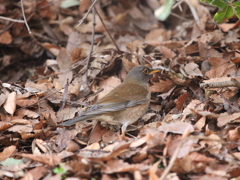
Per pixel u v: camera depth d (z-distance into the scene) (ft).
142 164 24.71
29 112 34.09
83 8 52.01
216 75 35.73
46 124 33.60
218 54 39.40
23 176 25.18
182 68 37.50
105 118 31.78
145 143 27.30
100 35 47.83
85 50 46.16
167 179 23.17
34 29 50.08
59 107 36.63
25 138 31.63
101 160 24.79
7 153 29.76
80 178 24.06
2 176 25.44
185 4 50.83
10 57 47.73
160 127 29.07
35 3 50.19
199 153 24.97
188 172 24.06
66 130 31.48
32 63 48.26
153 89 36.52
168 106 35.14
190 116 31.40
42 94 36.70
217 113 32.42
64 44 49.37
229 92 33.27
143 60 40.52
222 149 26.27
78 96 37.40
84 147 30.01
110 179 23.59
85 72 39.78
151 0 53.06
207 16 46.80
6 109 33.76
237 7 31.12
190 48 40.75
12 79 47.06
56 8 51.83
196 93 35.17
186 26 46.96
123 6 53.36
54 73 41.98
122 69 40.75
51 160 25.52
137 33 49.03
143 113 33.83
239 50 38.63
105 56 40.93
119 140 29.78
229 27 42.65
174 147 25.38
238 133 27.78
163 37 46.03
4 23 48.67
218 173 23.47
